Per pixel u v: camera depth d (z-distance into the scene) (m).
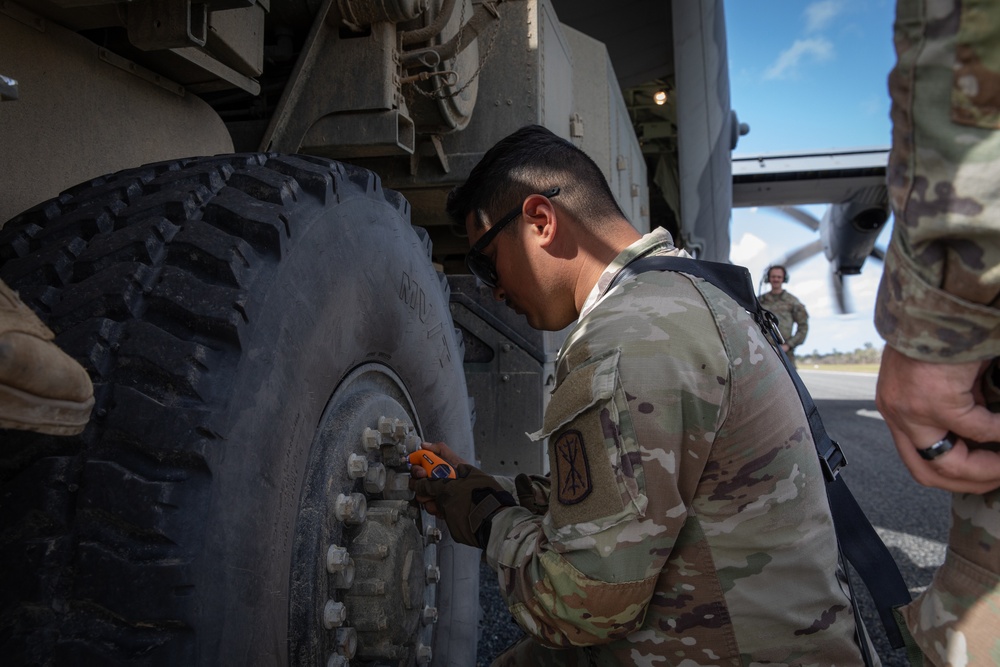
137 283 0.90
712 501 0.95
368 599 1.09
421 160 2.40
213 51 1.43
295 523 0.97
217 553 0.80
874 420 8.75
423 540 1.31
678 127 5.00
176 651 0.76
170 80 1.48
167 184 1.06
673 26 4.53
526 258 1.14
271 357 0.91
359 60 1.78
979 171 0.61
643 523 0.87
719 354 0.92
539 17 2.44
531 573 0.98
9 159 1.12
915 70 0.63
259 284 0.92
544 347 2.58
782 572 0.96
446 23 1.84
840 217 8.89
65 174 1.22
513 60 2.42
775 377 0.97
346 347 1.12
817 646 0.99
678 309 0.94
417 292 1.42
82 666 0.75
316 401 1.02
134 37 1.15
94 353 0.84
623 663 1.03
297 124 1.81
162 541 0.77
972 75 0.60
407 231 1.41
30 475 0.79
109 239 0.96
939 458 0.74
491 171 1.15
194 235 0.94
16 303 0.60
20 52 1.14
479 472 1.22
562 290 1.14
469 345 2.64
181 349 0.84
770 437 0.95
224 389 0.84
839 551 1.08
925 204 0.64
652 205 7.11
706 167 5.24
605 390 0.88
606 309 0.97
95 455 0.81
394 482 1.20
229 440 0.83
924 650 0.84
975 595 0.78
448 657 1.57
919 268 0.67
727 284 1.04
